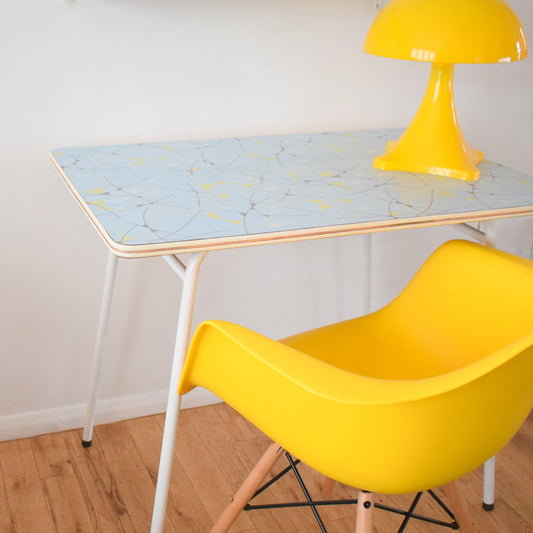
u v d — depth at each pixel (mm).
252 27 1678
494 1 1328
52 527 1505
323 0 1728
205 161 1521
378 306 2148
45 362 1762
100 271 1729
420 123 1521
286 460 1768
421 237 2104
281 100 1779
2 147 1547
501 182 1470
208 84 1685
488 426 950
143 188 1320
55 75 1535
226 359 1006
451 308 1335
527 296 1234
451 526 1424
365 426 890
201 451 1773
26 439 1780
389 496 1672
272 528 1549
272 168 1492
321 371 899
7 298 1670
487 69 2008
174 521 1545
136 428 1850
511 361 879
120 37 1562
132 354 1849
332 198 1319
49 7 1479
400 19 1329
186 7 1596
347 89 1845
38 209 1621
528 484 1732
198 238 1090
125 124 1637
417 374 1288
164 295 1821
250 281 1908
